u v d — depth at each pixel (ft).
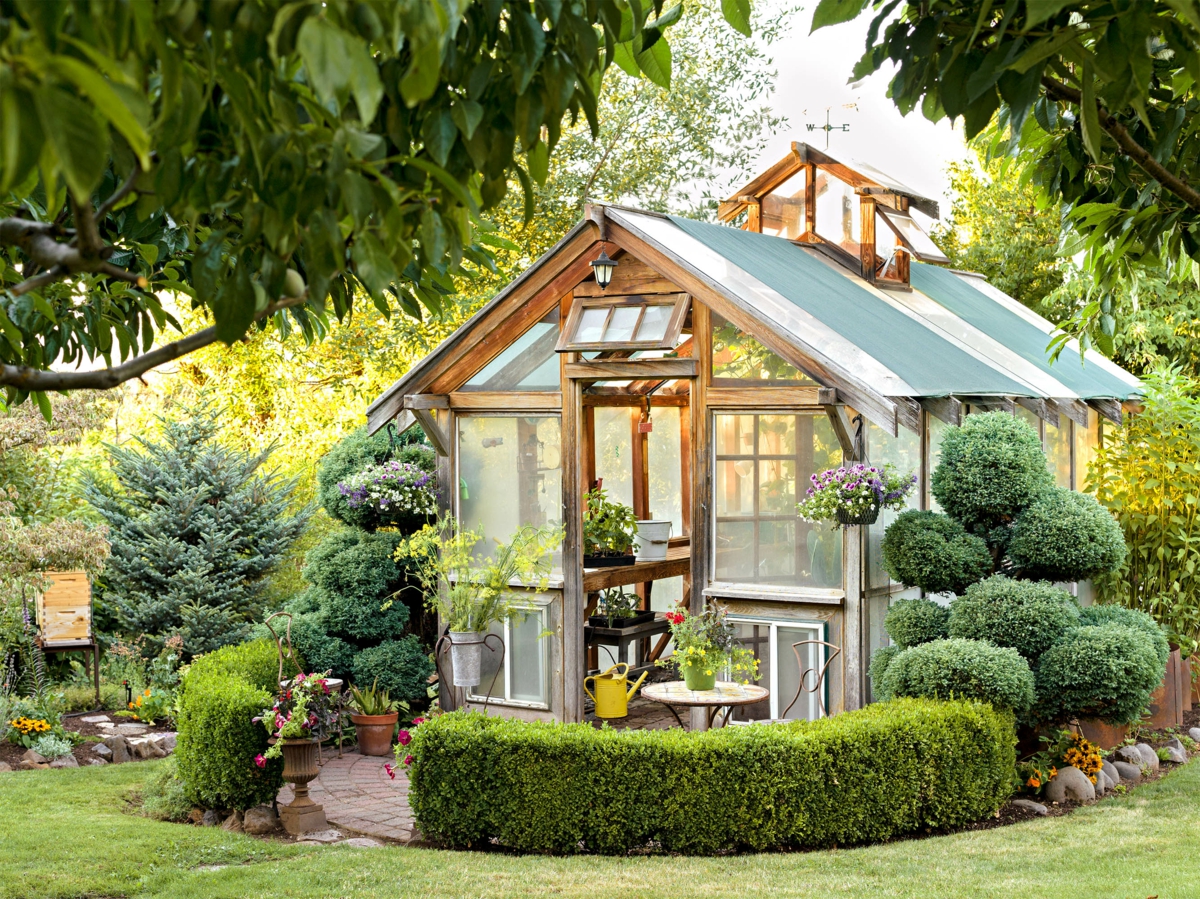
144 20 4.91
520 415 33.14
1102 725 27.89
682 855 21.27
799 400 27.96
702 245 31.30
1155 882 18.07
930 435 30.48
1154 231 11.52
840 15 9.19
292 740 24.08
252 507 41.96
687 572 37.29
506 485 33.55
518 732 22.18
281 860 21.40
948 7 9.12
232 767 24.41
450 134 7.14
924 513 26.08
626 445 38.29
